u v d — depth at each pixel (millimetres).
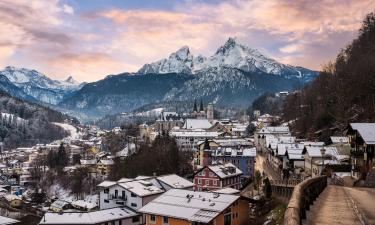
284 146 118812
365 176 60812
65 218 78375
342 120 125375
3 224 81188
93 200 160750
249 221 70125
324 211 22609
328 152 89750
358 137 68938
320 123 144125
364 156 65562
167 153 169625
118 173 172250
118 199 92125
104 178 194500
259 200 77125
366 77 128125
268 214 67938
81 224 76000
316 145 100938
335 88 146000
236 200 67000
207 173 113375
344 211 22641
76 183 198125
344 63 167875
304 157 100875
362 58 148500
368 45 163750
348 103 129875
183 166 172250
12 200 163375
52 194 193500
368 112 115250
